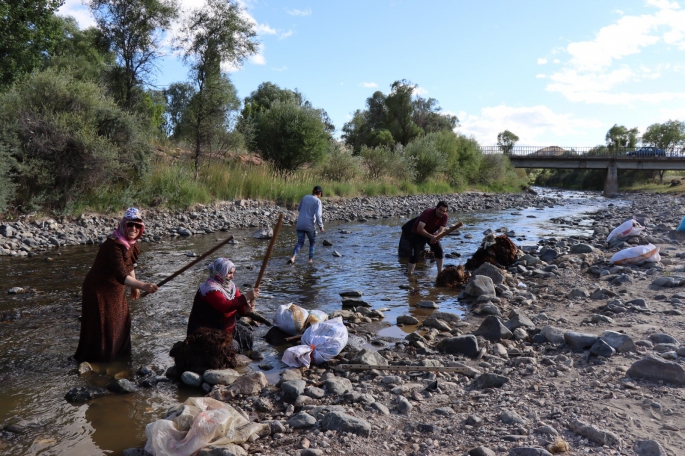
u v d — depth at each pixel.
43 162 13.63
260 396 4.31
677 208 24.55
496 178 47.12
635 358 4.68
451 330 6.21
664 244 11.48
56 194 14.02
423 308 7.37
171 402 4.27
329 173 28.58
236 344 5.39
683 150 55.09
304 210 10.51
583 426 3.30
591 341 5.12
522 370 4.64
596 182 73.62
